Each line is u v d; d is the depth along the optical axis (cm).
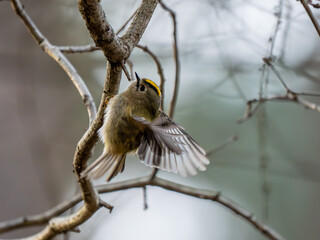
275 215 1260
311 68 995
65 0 1323
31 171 1195
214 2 1015
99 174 549
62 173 1270
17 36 1327
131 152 589
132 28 481
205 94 1145
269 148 1084
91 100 598
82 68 1314
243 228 1322
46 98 1336
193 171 549
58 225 660
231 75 957
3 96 1284
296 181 1280
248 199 1265
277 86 984
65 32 1325
